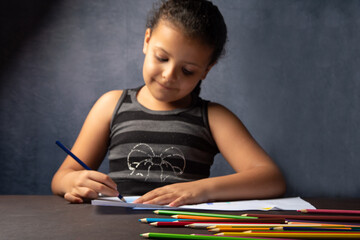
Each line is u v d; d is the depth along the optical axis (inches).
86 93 67.7
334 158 73.1
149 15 44.6
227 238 17.4
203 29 36.2
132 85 68.7
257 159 39.0
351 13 73.4
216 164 69.9
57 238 18.5
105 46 68.3
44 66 67.1
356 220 23.5
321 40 73.3
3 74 66.3
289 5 72.7
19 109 66.5
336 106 73.2
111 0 68.7
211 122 42.3
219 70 71.1
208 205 28.5
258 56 72.0
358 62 73.7
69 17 67.7
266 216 23.2
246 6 72.1
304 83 72.5
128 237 18.5
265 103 71.9
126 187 38.8
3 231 20.0
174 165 39.7
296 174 72.4
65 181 33.2
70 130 67.2
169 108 42.3
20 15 66.7
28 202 30.1
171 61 36.3
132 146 40.4
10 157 66.2
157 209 26.5
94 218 23.5
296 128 72.5
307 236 18.3
